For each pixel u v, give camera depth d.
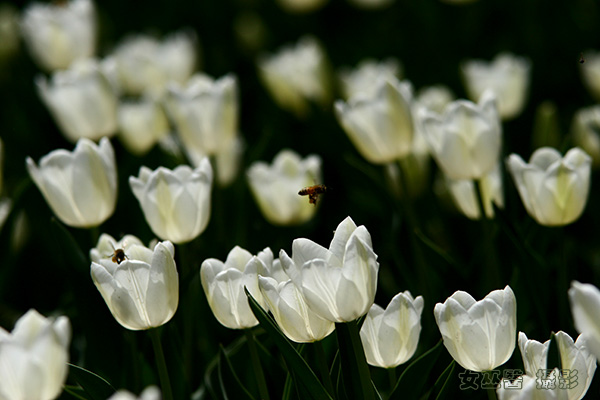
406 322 1.69
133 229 2.06
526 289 1.81
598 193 2.16
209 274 1.71
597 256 2.07
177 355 1.82
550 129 2.18
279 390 1.79
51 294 2.10
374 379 1.83
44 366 1.57
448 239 2.12
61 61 2.49
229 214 2.14
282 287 1.67
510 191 1.96
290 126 2.47
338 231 1.65
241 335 1.92
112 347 1.86
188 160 2.11
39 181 1.85
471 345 1.65
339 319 1.65
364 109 1.96
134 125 2.21
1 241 2.01
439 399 1.70
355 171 2.11
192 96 2.03
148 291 1.68
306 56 2.55
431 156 2.19
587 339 1.58
